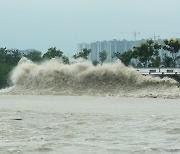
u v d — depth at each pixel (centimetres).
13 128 3869
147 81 9375
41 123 4284
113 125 4134
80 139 3241
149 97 8819
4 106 6506
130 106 6681
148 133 3578
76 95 9469
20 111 5638
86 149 2828
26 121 4456
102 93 9394
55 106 6588
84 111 5709
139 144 3025
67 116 5016
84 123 4297
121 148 2861
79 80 9781
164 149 2830
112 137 3338
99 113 5434
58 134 3497
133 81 9406
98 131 3697
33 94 9694
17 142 3080
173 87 9156
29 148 2850
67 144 2998
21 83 10075
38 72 10050
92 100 8062
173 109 6141
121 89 9425
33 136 3388
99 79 9681
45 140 3183
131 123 4297
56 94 9556
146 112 5612
